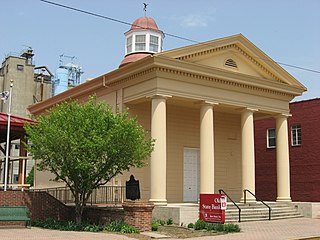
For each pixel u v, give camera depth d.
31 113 34.31
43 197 20.70
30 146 19.44
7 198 19.98
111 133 17.88
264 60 26.84
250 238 16.03
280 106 27.91
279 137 28.14
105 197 23.97
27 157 21.11
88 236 15.40
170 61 22.42
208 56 24.77
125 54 31.14
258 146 35.00
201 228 18.59
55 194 26.91
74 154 18.11
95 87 26.56
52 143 18.06
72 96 28.91
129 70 23.69
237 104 25.55
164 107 22.52
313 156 31.36
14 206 18.92
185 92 23.33
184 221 20.00
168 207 20.58
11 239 14.34
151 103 23.62
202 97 23.94
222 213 18.77
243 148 26.00
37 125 19.33
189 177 27.50
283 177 27.61
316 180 30.91
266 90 27.00
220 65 25.34
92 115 18.33
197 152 28.16
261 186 34.25
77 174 18.81
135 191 17.98
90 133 17.91
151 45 30.55
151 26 30.92
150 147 19.88
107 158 18.36
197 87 23.86
